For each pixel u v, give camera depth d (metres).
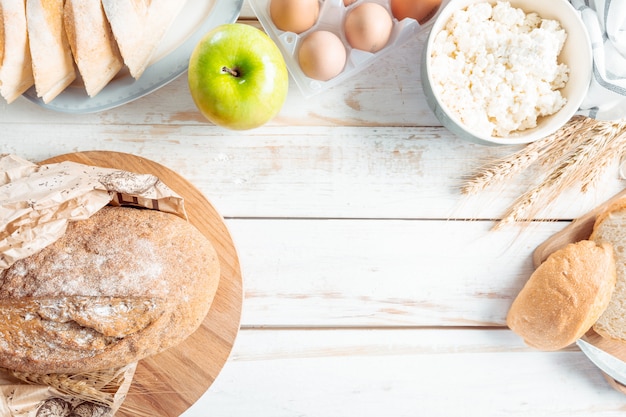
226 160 0.82
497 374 0.84
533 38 0.75
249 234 0.82
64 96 0.78
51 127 0.81
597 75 0.74
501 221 0.80
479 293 0.84
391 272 0.83
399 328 0.84
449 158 0.83
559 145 0.79
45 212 0.68
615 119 0.77
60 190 0.68
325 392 0.83
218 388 0.83
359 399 0.84
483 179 0.78
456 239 0.83
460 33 0.76
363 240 0.83
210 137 0.81
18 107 0.80
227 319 0.77
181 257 0.70
